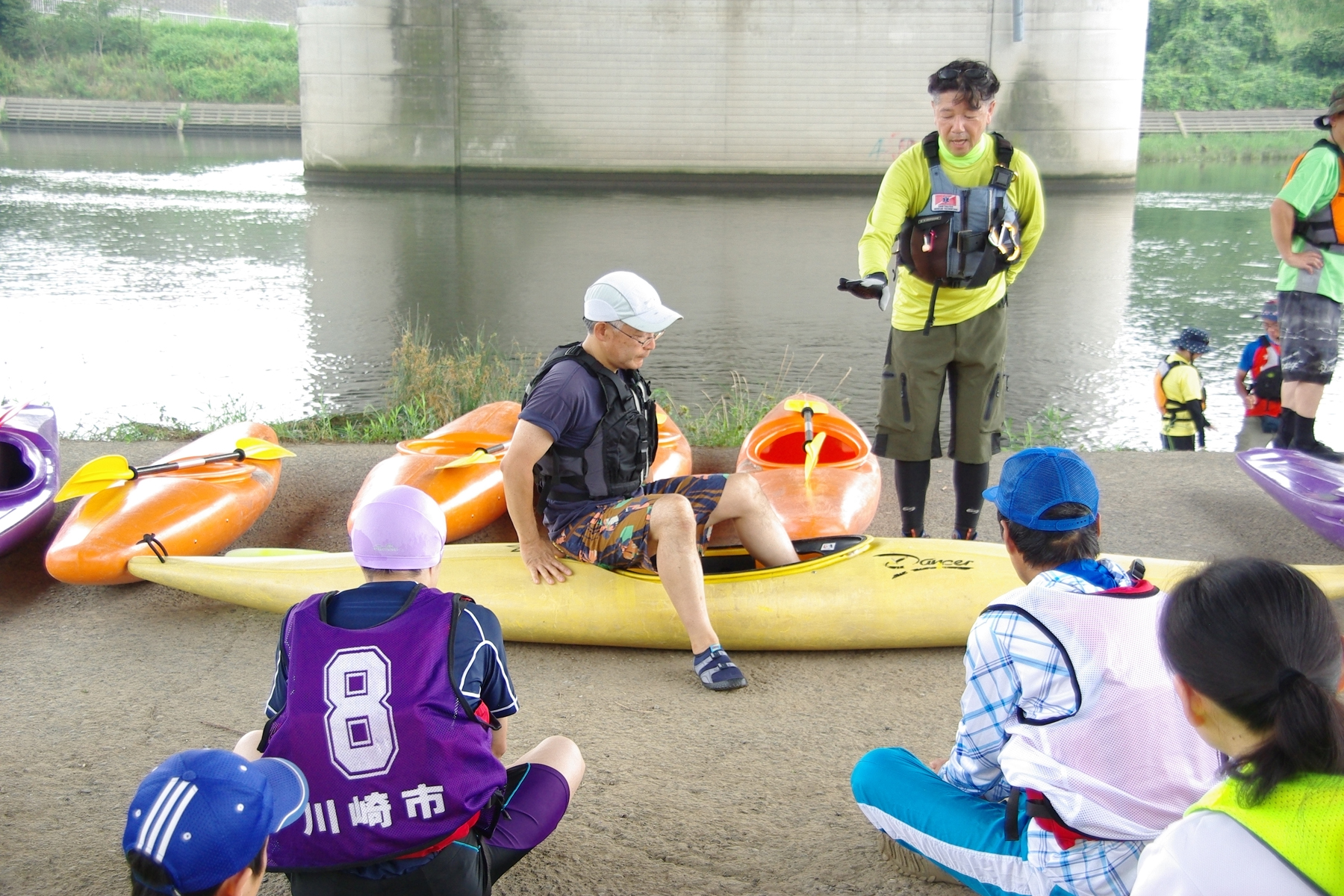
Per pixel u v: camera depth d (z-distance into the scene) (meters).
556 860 2.43
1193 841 1.18
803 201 31.72
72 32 63.34
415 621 1.88
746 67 34.91
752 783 2.76
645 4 34.56
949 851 2.00
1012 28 33.78
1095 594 1.72
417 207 29.05
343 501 5.34
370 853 1.79
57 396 10.76
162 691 3.30
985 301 4.26
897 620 3.45
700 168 35.97
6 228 22.69
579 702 3.22
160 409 10.18
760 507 3.52
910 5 33.97
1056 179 34.66
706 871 2.39
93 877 2.39
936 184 4.07
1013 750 1.77
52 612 3.90
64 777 2.80
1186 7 55.28
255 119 57.66
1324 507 4.26
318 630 1.86
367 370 12.39
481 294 17.67
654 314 3.23
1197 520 4.95
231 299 16.62
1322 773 1.14
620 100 35.44
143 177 34.56
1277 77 53.81
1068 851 1.72
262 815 1.43
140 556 3.85
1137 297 17.52
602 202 30.98
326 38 34.75
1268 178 38.75
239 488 4.46
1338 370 12.18
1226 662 1.18
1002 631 1.77
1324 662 1.17
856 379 12.56
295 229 24.39
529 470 3.29
